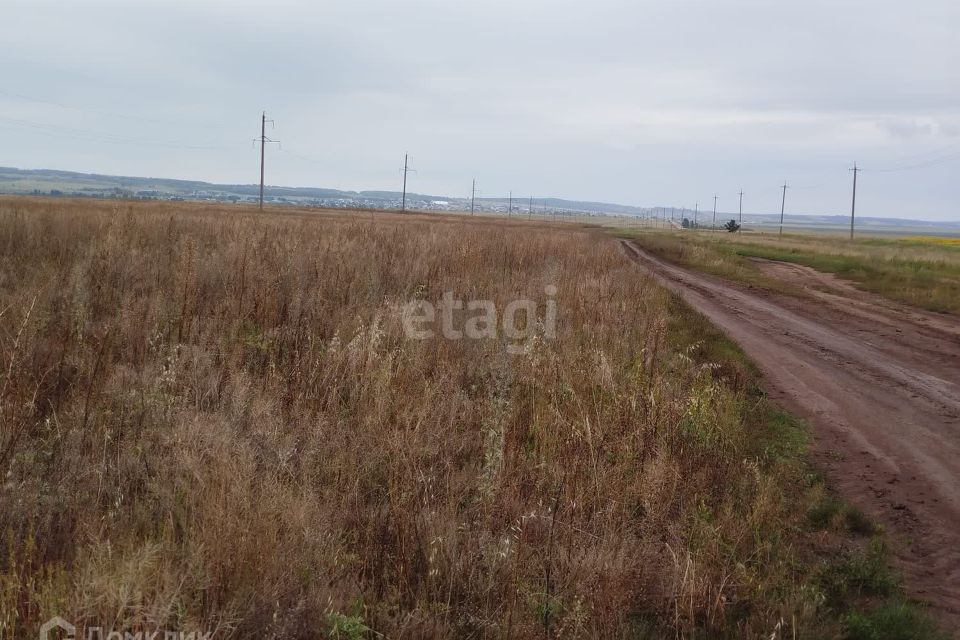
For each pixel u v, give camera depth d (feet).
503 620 12.82
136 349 24.20
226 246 44.47
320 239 46.78
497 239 69.97
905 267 99.25
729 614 14.42
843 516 18.79
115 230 42.27
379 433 19.29
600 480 17.99
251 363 24.85
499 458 17.74
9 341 22.47
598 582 13.96
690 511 18.01
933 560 17.02
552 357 25.44
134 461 16.69
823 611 14.43
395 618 12.55
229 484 14.76
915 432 26.86
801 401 30.66
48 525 13.79
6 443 16.62
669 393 25.13
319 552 13.80
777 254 133.18
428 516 15.43
